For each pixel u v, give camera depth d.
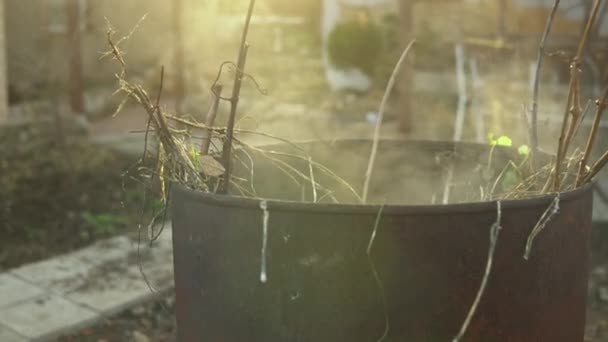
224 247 1.52
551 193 1.52
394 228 1.42
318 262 1.45
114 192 5.03
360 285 1.44
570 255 1.58
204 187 1.65
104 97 7.03
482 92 5.37
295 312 1.47
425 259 1.43
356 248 1.43
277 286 1.48
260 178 2.07
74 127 5.89
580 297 1.65
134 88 1.66
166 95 7.34
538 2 6.64
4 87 5.83
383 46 7.51
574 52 4.65
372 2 7.68
